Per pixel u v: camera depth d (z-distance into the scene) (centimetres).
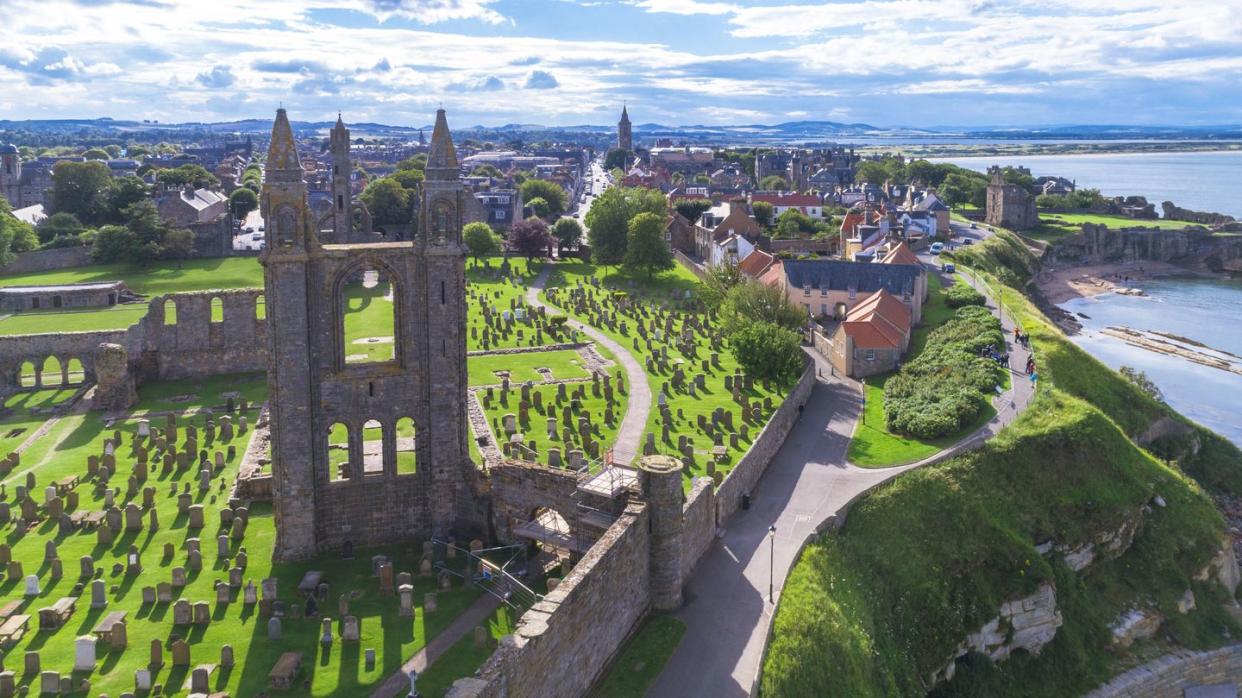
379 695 5169
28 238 19488
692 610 6294
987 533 8131
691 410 10512
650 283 19500
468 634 5809
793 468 8825
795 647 5956
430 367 7019
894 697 6412
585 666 5306
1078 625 8081
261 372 12262
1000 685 7481
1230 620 8781
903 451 9175
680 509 6284
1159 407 11881
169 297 11956
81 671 5347
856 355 12056
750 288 13712
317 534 6975
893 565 7594
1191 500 9525
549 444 9262
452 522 7300
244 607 6109
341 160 16450
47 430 9912
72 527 7288
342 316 6912
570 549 6425
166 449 9031
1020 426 9512
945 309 14825
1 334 13525
